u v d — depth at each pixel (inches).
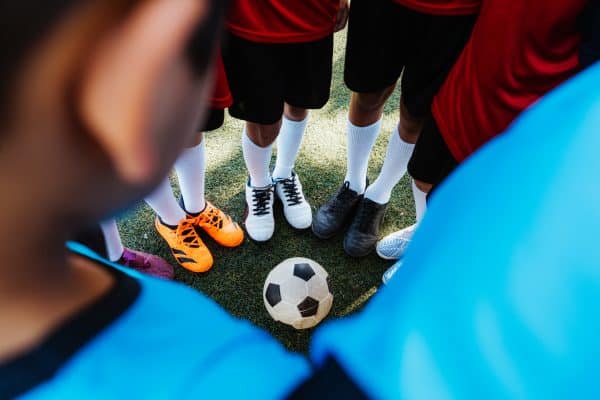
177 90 9.0
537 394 9.2
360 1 49.9
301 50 51.8
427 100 53.2
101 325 12.0
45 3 7.2
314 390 12.1
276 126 61.6
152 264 68.9
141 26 8.0
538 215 9.7
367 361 11.6
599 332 8.7
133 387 11.5
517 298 9.4
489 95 40.2
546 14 34.2
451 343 10.1
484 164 11.8
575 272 9.0
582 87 11.3
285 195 74.4
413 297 11.2
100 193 9.2
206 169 80.3
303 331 64.6
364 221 71.2
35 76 7.6
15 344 10.9
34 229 9.4
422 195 59.6
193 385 11.8
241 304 68.0
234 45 49.7
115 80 8.1
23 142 8.1
